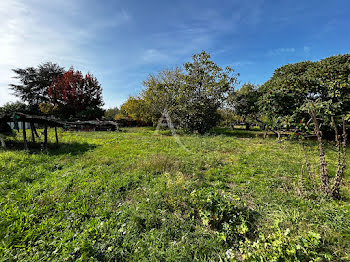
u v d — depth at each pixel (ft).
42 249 6.75
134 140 32.53
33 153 20.71
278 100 27.73
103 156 20.33
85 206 9.65
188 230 7.75
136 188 12.08
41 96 97.81
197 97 41.39
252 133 43.11
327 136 30.55
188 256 6.36
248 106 41.70
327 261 6.07
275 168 15.66
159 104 36.24
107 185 12.35
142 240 7.14
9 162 16.56
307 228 7.54
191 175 14.53
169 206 9.46
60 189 11.39
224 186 12.26
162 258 6.36
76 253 6.52
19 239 7.21
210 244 6.93
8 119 25.21
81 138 36.17
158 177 13.74
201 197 9.16
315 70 27.78
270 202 9.93
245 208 9.03
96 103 76.43
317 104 12.10
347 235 7.13
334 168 15.24
